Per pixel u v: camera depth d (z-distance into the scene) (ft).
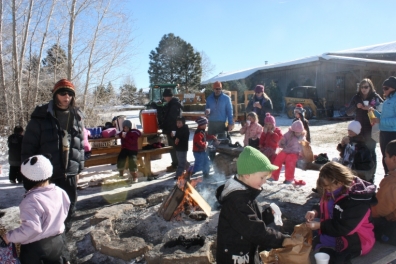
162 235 12.38
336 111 68.74
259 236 6.93
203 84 94.79
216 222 12.78
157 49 156.25
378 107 16.58
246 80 82.74
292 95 65.41
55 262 8.37
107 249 11.12
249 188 7.23
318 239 9.86
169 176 22.07
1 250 7.85
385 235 9.62
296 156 18.48
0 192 19.08
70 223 12.46
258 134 21.54
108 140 22.21
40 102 38.09
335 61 64.44
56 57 38.27
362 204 8.45
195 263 9.88
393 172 10.00
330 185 8.63
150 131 23.36
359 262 8.70
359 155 14.35
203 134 20.74
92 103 40.34
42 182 8.41
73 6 34.50
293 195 16.43
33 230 7.71
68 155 11.64
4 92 33.71
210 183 19.30
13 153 20.59
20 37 38.11
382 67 57.57
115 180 21.07
